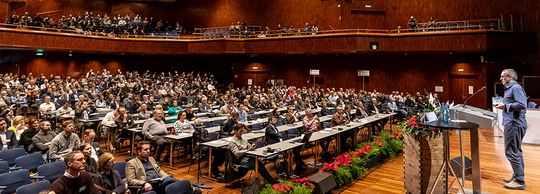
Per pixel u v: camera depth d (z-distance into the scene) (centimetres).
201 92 1470
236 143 543
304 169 651
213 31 2270
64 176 328
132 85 1717
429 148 420
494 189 483
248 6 2312
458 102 1750
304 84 2144
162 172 461
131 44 1955
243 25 2138
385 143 739
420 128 414
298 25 2195
